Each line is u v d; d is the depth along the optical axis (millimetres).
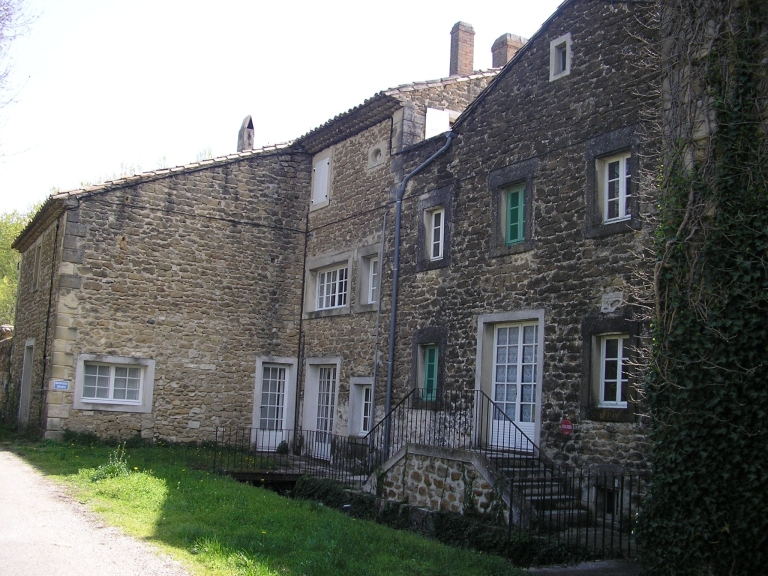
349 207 14883
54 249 14992
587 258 9359
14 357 18703
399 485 9898
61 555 6008
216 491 9391
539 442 9602
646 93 8852
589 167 9492
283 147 16234
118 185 14555
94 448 13234
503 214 10977
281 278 16062
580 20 9969
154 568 5758
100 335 14258
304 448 15297
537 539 7484
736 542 5625
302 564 6199
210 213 15469
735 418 5762
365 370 13680
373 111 14062
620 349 8867
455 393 11281
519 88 10867
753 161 5977
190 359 15023
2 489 8867
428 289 12234
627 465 8398
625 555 7520
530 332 10273
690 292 6176
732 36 6168
